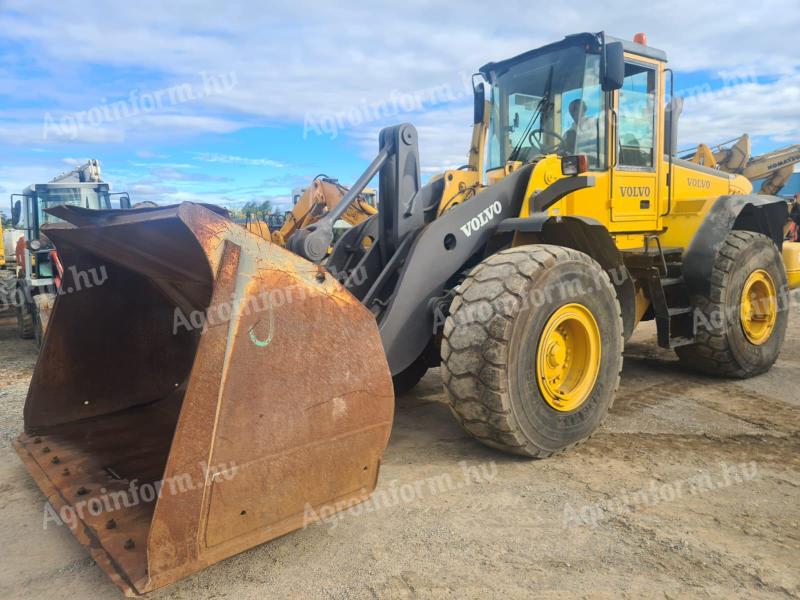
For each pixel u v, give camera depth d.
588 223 3.46
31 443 3.19
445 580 2.18
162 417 3.52
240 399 2.07
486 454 3.38
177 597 2.12
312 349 2.27
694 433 3.71
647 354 6.07
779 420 3.95
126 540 2.15
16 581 2.28
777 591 2.07
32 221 8.97
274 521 2.19
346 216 6.50
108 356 3.58
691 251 4.81
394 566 2.28
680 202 4.98
